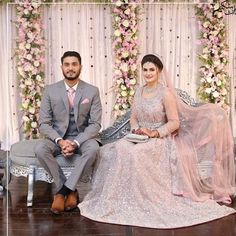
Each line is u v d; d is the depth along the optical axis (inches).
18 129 209.8
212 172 155.1
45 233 127.6
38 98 202.8
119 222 135.3
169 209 142.3
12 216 141.9
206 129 157.6
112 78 208.2
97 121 159.6
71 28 205.6
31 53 198.5
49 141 154.2
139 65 204.8
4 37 204.2
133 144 152.0
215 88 202.7
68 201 147.1
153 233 127.9
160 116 159.2
